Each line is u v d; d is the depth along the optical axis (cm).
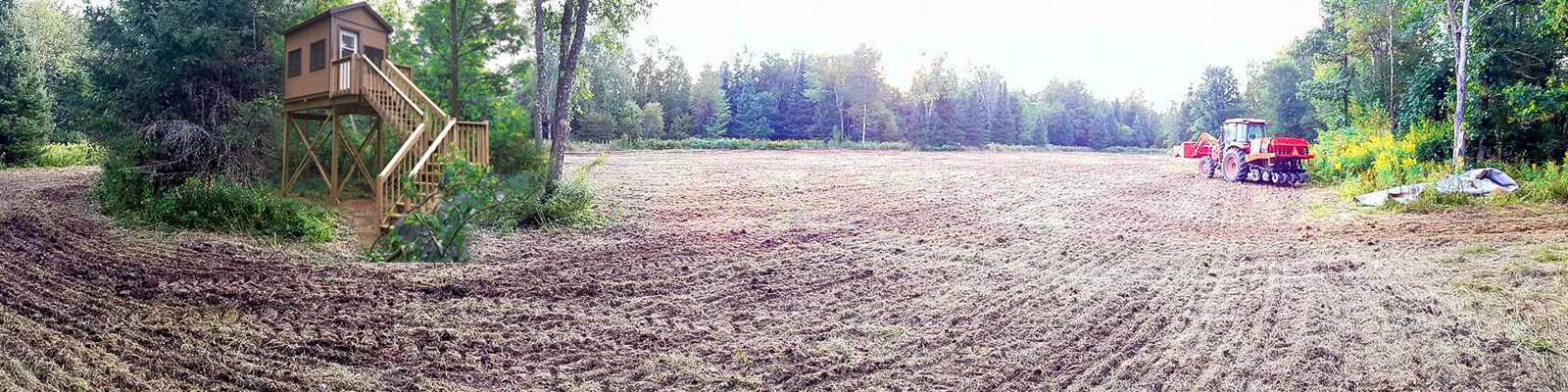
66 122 1523
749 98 7231
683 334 631
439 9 2089
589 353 578
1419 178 1745
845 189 2038
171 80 1476
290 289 741
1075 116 9256
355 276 816
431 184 1094
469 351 575
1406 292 752
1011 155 4938
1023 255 1008
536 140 1933
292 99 1498
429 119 1194
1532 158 1955
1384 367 538
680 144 5019
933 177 2458
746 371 541
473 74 2127
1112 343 606
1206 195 1862
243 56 1573
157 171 1388
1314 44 2956
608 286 798
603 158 1669
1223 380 518
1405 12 2380
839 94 7212
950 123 7138
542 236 1159
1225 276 854
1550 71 1934
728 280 842
